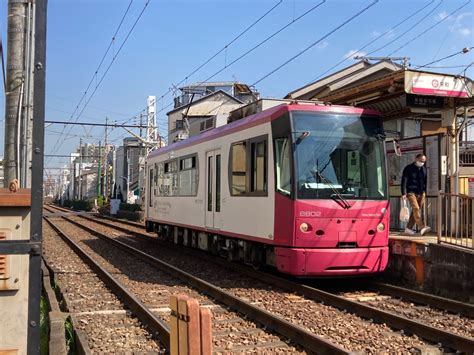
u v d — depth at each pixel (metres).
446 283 9.52
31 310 2.80
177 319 3.87
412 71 10.70
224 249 13.34
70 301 9.24
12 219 3.15
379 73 21.25
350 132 10.41
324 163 10.09
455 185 12.12
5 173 9.36
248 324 7.45
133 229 29.56
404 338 6.69
